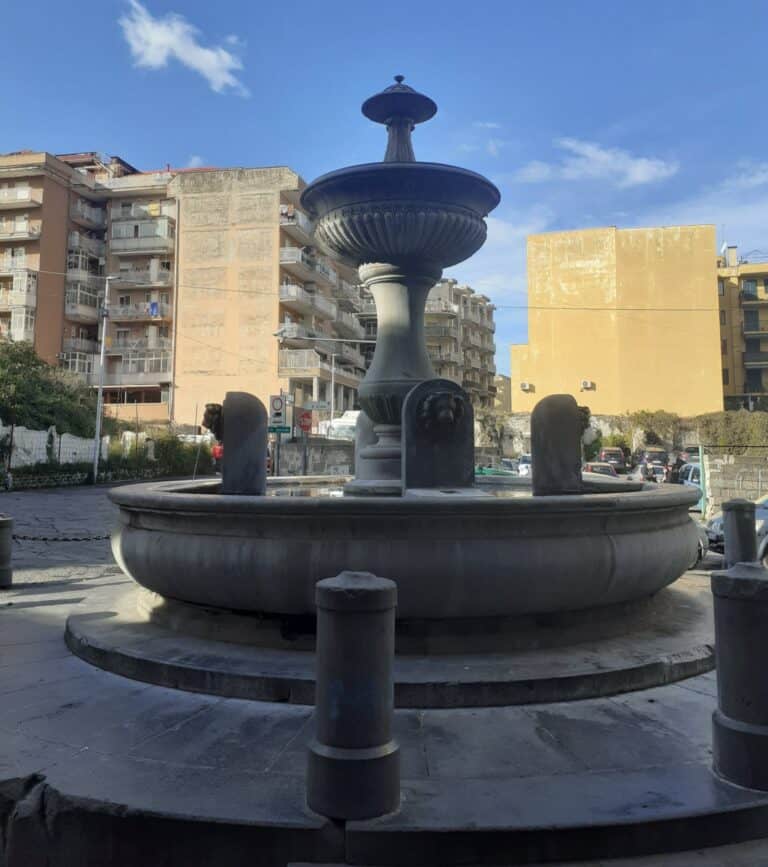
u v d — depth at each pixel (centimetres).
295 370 5328
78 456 3591
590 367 5822
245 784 287
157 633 491
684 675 429
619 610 491
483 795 279
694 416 5619
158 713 370
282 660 419
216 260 5500
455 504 405
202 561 439
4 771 299
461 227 694
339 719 264
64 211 5612
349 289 6862
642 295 5772
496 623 435
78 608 630
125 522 523
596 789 284
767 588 291
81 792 279
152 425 4931
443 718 362
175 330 5522
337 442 4028
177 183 5588
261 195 5456
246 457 591
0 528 795
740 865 256
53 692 406
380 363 742
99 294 5691
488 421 5850
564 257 5928
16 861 277
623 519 454
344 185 677
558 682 387
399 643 424
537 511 414
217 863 256
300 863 253
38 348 5391
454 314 7675
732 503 708
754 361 6544
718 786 288
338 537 414
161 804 269
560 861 254
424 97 757
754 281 6588
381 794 261
